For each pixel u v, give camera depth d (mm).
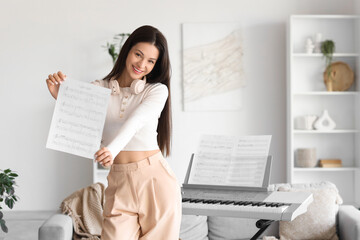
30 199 5992
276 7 6016
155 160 2322
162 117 2467
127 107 2320
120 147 2084
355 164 5969
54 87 2242
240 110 6027
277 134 6051
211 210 2771
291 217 2648
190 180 3195
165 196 2299
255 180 3092
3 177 3701
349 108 5973
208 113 6016
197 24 5926
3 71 5914
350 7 6027
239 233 3771
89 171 6023
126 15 5930
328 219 3662
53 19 5914
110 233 2273
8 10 5898
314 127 5855
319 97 5949
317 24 5898
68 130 2180
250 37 6004
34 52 5922
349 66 5910
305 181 5965
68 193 6020
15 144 5961
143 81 2322
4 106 5938
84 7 5918
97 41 5938
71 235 3465
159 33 2344
